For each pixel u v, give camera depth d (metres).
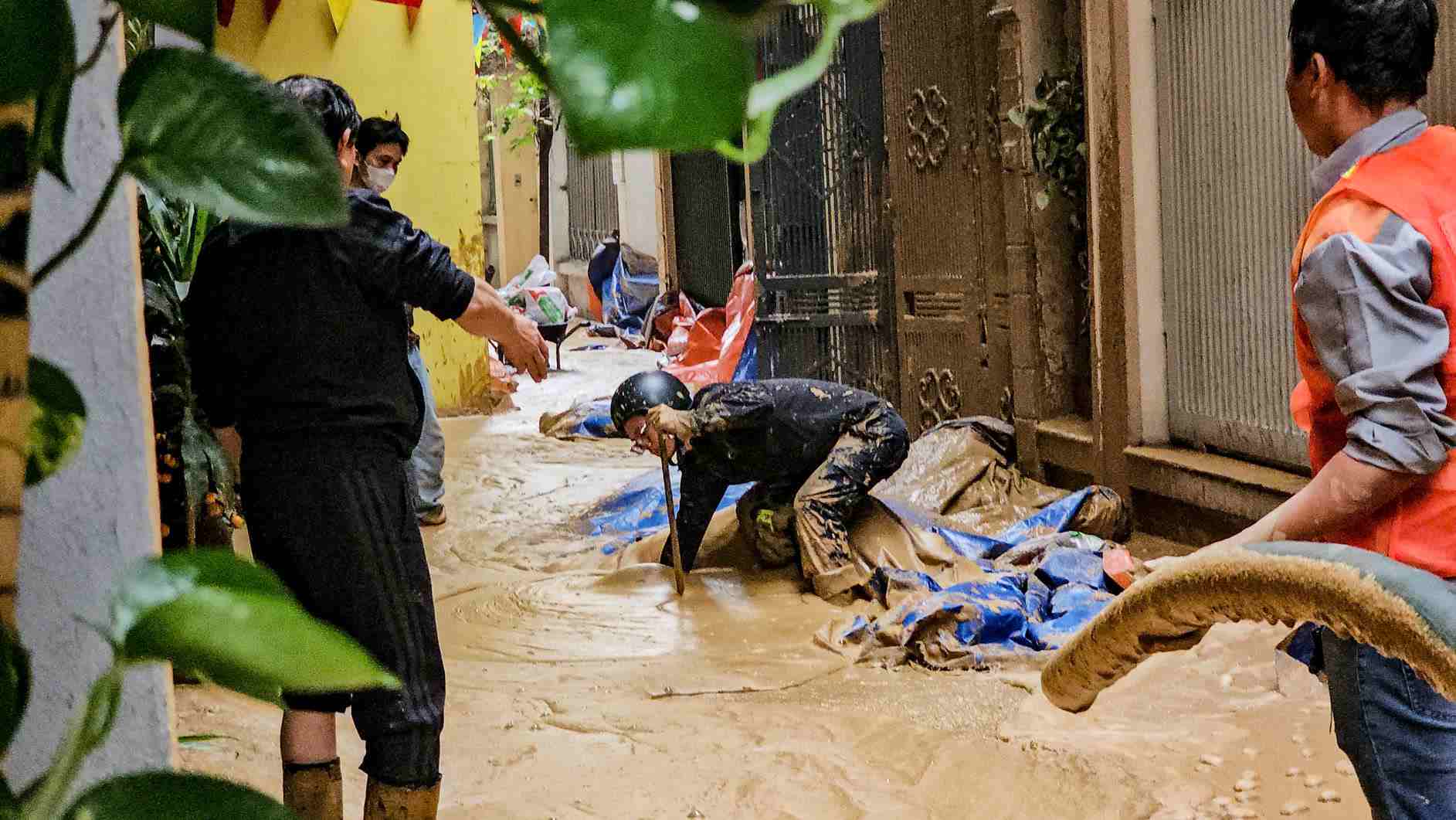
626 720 4.90
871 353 9.79
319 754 3.19
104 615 1.58
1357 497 2.26
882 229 9.57
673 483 8.57
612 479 9.33
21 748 1.57
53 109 0.72
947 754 4.45
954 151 8.69
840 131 9.68
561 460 10.05
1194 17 6.86
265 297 3.06
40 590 1.56
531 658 5.70
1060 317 7.99
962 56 8.50
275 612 0.63
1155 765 4.28
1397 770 2.33
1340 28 2.38
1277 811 3.96
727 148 0.60
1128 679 4.89
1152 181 7.22
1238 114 6.66
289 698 3.10
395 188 11.55
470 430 11.34
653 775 4.40
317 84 3.15
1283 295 6.54
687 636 5.90
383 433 3.14
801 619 6.07
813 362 9.99
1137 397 7.34
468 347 12.12
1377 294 2.25
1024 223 7.98
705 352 13.64
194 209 5.04
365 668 0.63
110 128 1.53
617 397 6.70
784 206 9.98
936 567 6.49
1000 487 7.84
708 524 6.82
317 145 0.74
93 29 1.47
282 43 10.97
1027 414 8.09
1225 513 6.77
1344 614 1.65
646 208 18.84
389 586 3.11
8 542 0.68
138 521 1.58
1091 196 7.36
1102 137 7.25
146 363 1.63
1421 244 2.25
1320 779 4.11
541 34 0.59
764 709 4.99
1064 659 2.00
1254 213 6.64
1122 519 7.21
